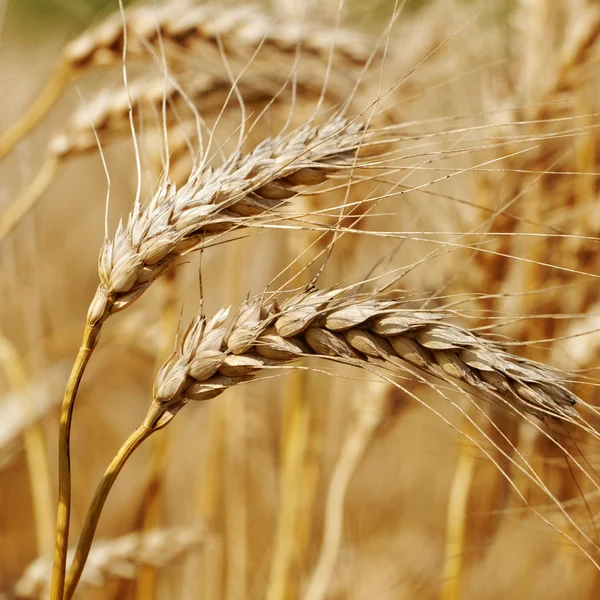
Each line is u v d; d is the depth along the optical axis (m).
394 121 0.62
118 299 0.48
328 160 0.50
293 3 0.70
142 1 0.68
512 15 0.70
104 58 0.62
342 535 0.75
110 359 0.85
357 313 0.48
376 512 0.86
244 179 0.49
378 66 0.65
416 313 0.48
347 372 0.81
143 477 0.88
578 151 0.63
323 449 0.81
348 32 0.63
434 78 0.71
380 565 0.79
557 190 0.63
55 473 0.80
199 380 0.48
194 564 0.78
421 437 0.90
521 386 0.48
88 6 0.77
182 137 0.60
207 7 0.62
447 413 0.70
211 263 0.96
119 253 0.48
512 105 0.63
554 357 0.62
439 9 0.78
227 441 0.77
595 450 0.60
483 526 0.65
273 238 0.82
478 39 0.72
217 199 0.48
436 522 0.87
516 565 0.74
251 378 0.48
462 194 0.63
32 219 0.74
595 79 0.65
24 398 0.63
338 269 0.67
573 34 0.63
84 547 0.48
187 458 0.96
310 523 0.71
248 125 0.63
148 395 1.01
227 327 0.48
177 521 0.94
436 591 0.74
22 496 0.89
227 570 0.73
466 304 0.61
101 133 0.60
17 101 0.86
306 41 0.62
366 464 0.88
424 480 0.90
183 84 0.60
